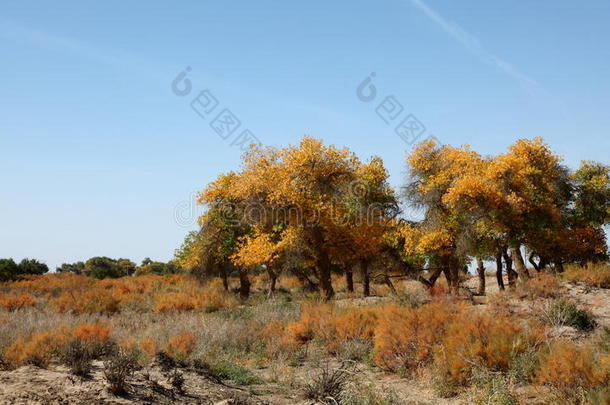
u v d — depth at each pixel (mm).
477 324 10742
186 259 34156
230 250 31484
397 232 29391
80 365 8234
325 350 13047
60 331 11820
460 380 9359
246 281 31391
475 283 37375
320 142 24797
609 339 11758
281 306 20000
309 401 8500
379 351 11422
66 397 6770
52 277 41625
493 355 9484
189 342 12492
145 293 30016
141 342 11836
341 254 27094
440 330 11273
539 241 26578
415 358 10688
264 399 8461
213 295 24734
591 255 30859
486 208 24828
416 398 8961
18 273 44500
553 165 28203
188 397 7832
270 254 25984
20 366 8844
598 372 7941
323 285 25594
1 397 6449
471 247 25500
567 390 8023
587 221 32344
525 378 8977
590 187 32406
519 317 14727
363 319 13891
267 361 12367
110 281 38750
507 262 29625
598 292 17531
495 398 8172
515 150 27375
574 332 12938
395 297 18797
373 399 8594
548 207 25922
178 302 22625
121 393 7289
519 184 25547
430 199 27031
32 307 21484
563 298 16250
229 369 10648
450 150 28594
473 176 25422
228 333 14102
